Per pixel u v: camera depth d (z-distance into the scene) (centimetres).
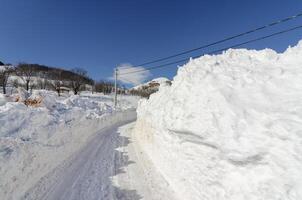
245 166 491
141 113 1705
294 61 623
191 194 665
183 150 737
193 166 669
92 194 742
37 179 827
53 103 2425
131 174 916
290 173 400
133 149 1321
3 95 2456
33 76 6731
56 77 6744
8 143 1099
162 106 1055
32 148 1112
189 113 705
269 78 614
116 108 3703
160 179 860
